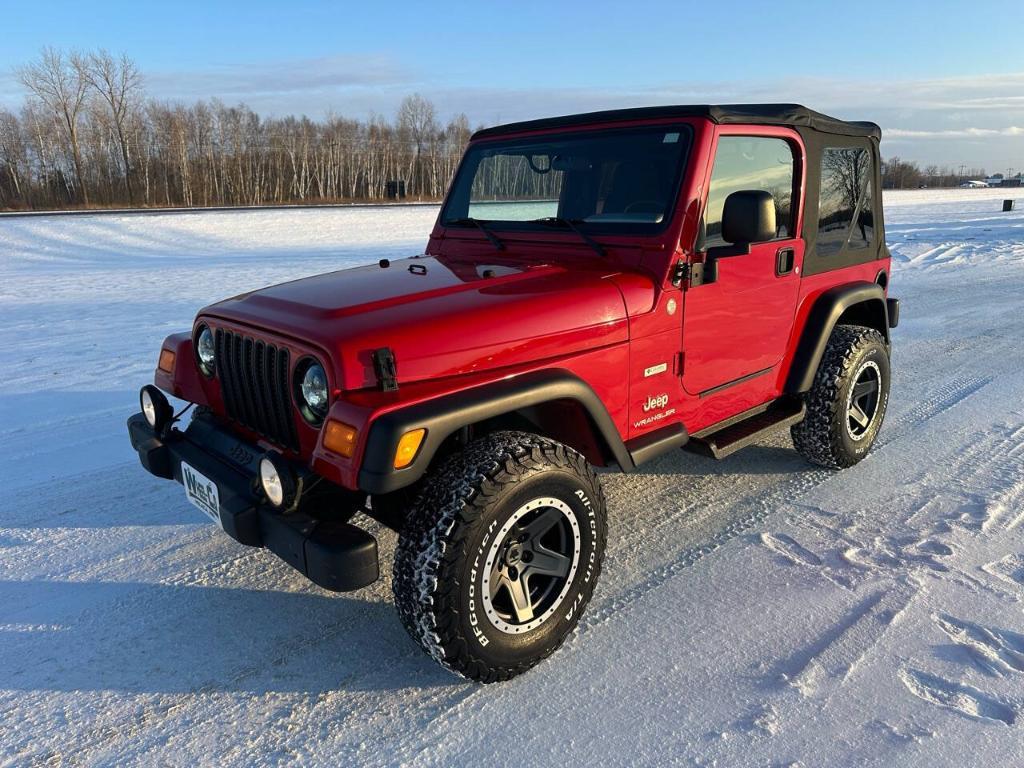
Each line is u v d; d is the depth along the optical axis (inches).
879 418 167.9
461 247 143.9
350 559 85.7
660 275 113.9
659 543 133.0
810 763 81.4
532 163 134.2
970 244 659.4
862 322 177.0
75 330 345.1
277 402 100.6
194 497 110.0
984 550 125.5
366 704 93.7
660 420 121.7
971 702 89.7
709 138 114.8
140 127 2219.5
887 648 100.3
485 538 88.5
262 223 1123.9
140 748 86.7
